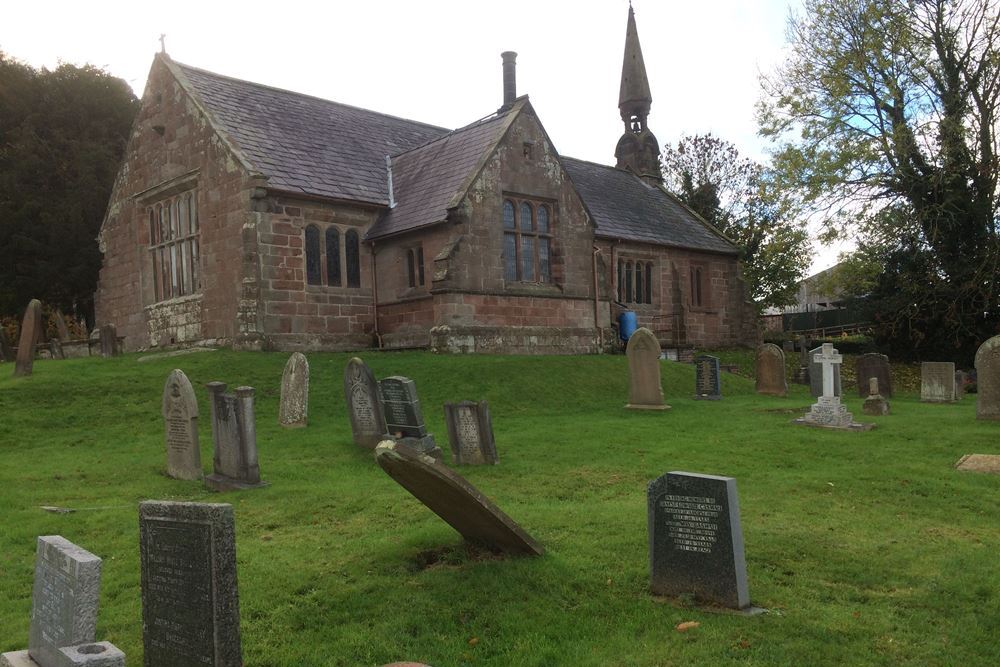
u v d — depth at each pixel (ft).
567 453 43.65
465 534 25.53
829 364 53.67
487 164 78.59
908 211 110.73
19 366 60.54
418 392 61.62
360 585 22.33
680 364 91.35
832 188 111.14
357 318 82.53
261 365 65.82
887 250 115.34
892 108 110.32
